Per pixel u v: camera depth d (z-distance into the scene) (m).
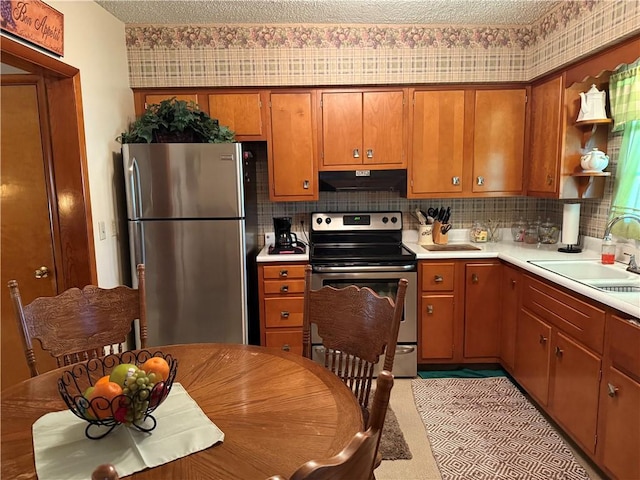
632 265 2.26
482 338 3.00
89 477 0.86
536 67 2.92
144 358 1.49
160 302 2.67
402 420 2.41
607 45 2.21
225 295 2.68
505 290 2.88
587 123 2.55
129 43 2.90
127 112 2.89
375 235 3.40
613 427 1.77
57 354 1.59
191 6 2.59
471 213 3.46
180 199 2.60
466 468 1.99
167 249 2.63
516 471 1.96
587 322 1.94
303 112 3.05
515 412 2.48
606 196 2.67
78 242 2.30
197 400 1.19
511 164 3.14
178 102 2.66
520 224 3.36
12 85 2.19
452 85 3.07
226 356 1.51
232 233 2.64
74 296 1.65
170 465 0.90
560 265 2.47
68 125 2.22
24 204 2.27
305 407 1.16
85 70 2.32
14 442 0.99
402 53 3.00
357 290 1.64
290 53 2.97
